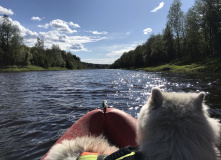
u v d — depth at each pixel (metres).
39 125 4.57
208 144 0.87
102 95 9.14
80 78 23.06
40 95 9.33
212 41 33.97
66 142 1.78
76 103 7.24
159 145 0.88
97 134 3.10
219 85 10.79
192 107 0.93
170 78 17.36
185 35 42.81
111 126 3.20
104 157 1.25
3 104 7.12
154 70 38.91
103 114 3.37
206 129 0.89
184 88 10.35
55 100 7.91
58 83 16.06
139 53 74.56
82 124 3.16
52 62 82.12
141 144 0.96
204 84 11.59
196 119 0.90
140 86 12.60
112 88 11.92
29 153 3.15
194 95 1.03
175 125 0.89
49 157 1.61
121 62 116.25
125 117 3.24
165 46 49.66
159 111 0.94
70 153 1.58
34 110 6.12
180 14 42.34
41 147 3.37
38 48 78.81
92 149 1.72
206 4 32.50
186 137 0.86
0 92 10.42
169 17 44.16
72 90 11.17
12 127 4.45
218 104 6.01
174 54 47.62
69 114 5.61
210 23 31.95
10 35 52.25
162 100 0.97
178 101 0.96
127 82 15.91
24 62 58.97
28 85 14.29
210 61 27.75
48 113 5.73
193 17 34.31
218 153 0.92
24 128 4.38
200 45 36.69
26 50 59.25
